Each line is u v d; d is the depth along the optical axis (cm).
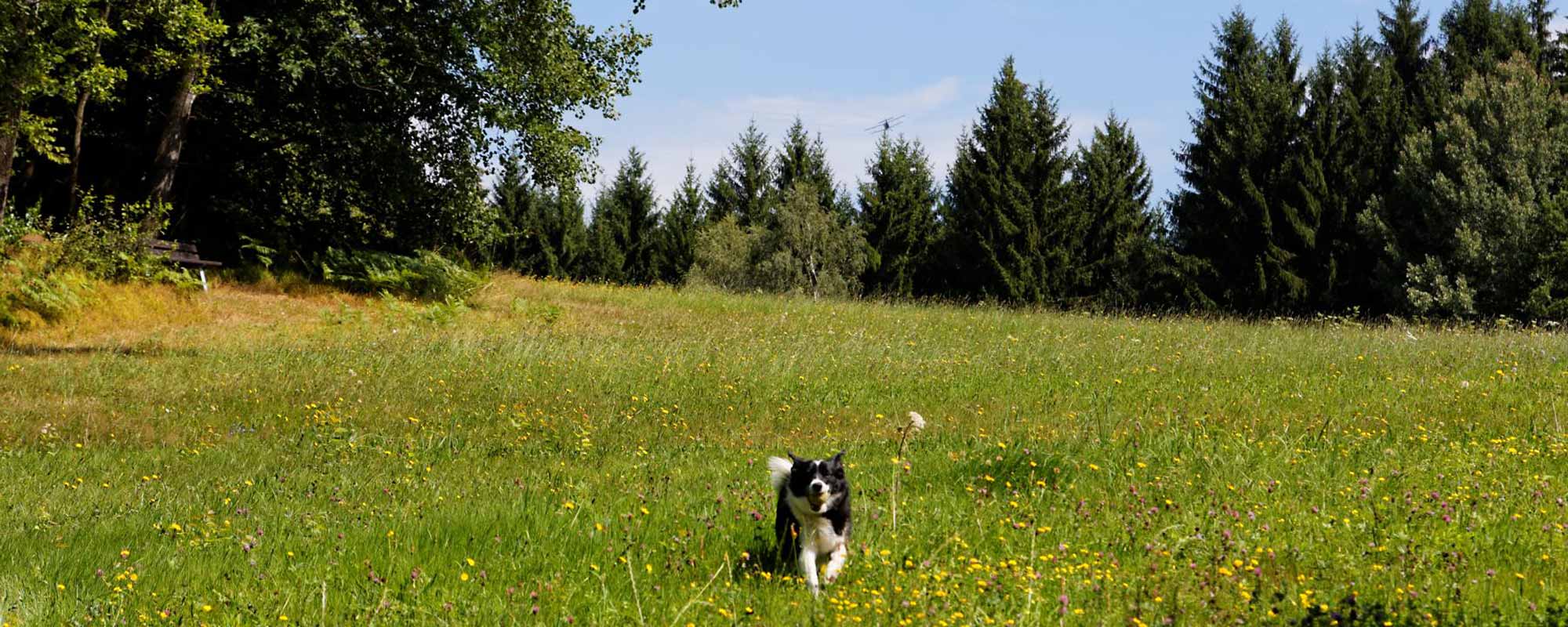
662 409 1545
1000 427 1388
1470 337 2139
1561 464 965
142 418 1459
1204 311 4281
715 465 1157
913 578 618
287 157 3030
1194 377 1747
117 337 2097
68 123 2916
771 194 7200
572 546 761
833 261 5459
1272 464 969
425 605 630
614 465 1190
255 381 1702
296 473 1152
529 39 2908
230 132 3000
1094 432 1288
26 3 1970
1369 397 1491
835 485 682
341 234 3212
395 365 1862
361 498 1013
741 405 1598
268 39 2572
